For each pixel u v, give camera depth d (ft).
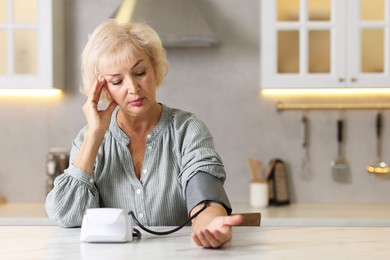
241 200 14.15
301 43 13.24
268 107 14.15
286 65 13.35
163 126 6.75
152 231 5.68
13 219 11.93
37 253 4.90
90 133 6.49
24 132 14.29
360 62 13.17
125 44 6.25
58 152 13.94
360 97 14.06
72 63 14.19
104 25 6.43
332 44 13.21
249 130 14.15
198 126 6.79
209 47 14.15
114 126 6.77
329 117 14.14
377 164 14.06
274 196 13.67
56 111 14.24
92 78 6.55
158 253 4.85
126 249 5.03
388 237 5.55
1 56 13.41
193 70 14.17
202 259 4.61
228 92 14.15
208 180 6.11
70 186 6.39
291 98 14.14
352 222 11.81
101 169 6.70
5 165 14.32
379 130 14.02
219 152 14.16
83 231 5.37
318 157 14.12
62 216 6.33
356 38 13.15
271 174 13.74
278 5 13.34
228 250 4.97
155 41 6.49
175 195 6.64
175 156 6.70
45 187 14.25
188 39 12.71
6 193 14.32
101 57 6.30
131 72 6.27
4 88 13.28
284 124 14.15
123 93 6.31
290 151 14.14
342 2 13.19
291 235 5.67
